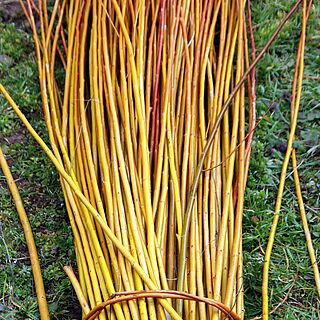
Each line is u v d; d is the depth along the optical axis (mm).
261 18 1423
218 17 1381
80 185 1159
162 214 1127
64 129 1202
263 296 1108
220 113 1195
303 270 1171
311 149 1286
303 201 1248
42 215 1222
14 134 1308
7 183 1243
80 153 1169
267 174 1263
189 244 1112
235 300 1098
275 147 1301
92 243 1112
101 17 1217
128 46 1173
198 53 1241
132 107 1165
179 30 1242
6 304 1137
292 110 1292
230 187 1160
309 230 1214
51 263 1180
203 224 1136
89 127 1221
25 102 1331
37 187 1255
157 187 1137
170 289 1112
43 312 1107
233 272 1098
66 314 1131
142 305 1052
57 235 1205
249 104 1266
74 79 1221
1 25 1418
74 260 1178
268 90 1352
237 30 1284
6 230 1206
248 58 1308
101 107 1180
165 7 1235
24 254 1187
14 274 1162
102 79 1193
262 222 1208
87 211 1124
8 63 1381
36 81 1364
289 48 1401
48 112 1219
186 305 1073
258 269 1159
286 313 1131
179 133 1200
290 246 1201
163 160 1161
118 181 1127
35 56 1396
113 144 1152
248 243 1200
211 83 1237
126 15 1236
